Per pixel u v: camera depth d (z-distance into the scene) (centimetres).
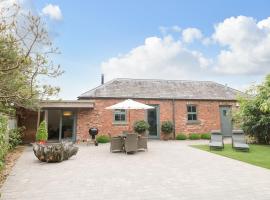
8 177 668
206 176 673
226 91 2123
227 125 2009
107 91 1833
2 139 739
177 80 2194
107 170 754
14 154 1097
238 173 708
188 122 1908
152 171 738
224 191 537
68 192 533
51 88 507
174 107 1897
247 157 988
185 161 904
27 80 525
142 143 1180
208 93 2036
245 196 503
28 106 1043
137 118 1817
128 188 562
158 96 1875
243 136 1270
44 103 1532
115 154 1088
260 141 1569
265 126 1484
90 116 1723
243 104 1571
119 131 1764
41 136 1318
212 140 1320
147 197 498
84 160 935
